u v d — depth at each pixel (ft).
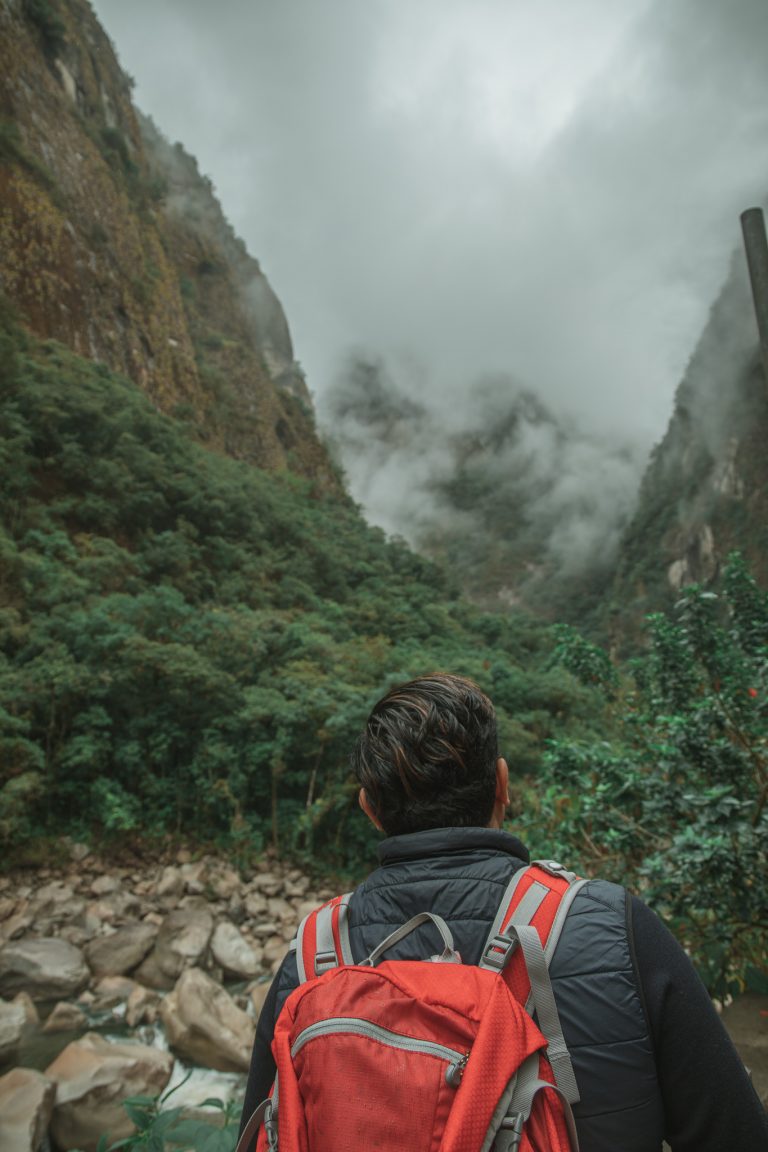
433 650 92.38
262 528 100.01
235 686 44.24
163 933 25.79
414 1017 2.32
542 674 74.90
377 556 138.51
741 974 10.32
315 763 43.52
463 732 3.08
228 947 25.68
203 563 83.35
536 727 64.34
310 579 100.73
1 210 102.47
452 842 2.89
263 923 31.27
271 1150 2.36
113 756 40.29
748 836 10.71
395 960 2.62
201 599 79.20
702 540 288.10
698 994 2.51
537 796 23.41
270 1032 2.88
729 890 10.64
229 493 96.84
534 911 2.63
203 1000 20.16
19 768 35.12
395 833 3.14
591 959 2.49
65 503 71.15
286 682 47.65
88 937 26.84
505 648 123.65
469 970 2.44
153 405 115.75
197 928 26.09
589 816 13.62
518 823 17.22
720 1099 2.34
